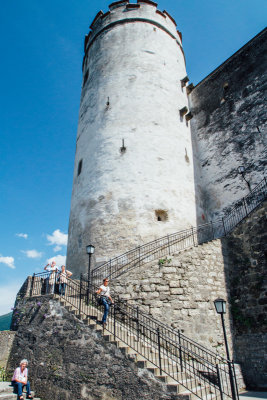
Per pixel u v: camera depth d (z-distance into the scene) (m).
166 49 18.02
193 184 15.14
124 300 9.34
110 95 15.91
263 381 8.98
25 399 7.55
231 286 10.95
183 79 17.94
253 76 15.96
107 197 13.25
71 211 14.84
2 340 9.09
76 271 12.65
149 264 10.34
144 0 18.78
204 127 17.70
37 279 9.93
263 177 13.75
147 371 6.15
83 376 7.09
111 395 6.48
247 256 10.89
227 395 6.68
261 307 9.88
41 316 8.78
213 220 15.12
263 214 10.84
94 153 14.73
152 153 14.20
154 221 12.66
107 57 17.34
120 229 12.45
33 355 8.41
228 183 15.17
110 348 6.88
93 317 7.96
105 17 19.09
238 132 15.68
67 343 7.75
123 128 14.71
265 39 15.98
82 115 17.34
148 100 15.59
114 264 11.71
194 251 10.52
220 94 17.53
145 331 8.76
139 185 13.30
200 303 9.77
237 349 9.96
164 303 9.29
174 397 5.64
